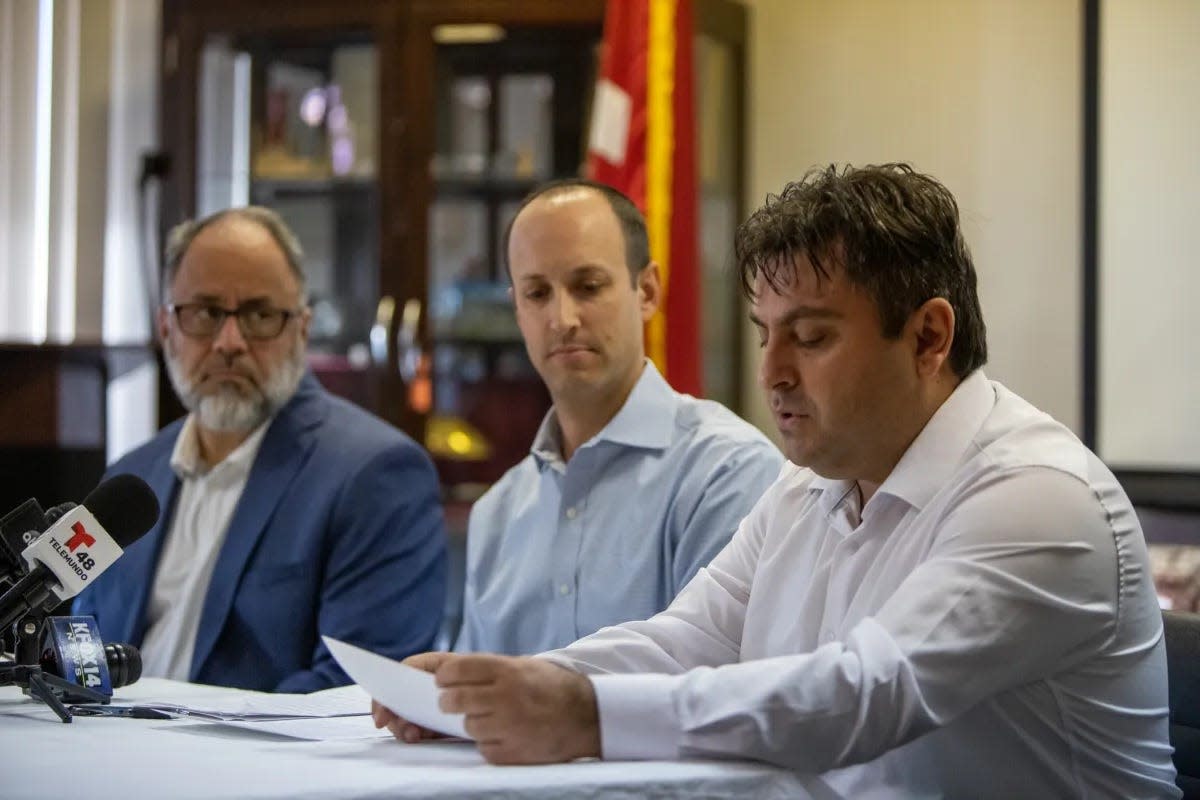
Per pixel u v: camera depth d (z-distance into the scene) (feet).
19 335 14.88
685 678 4.32
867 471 4.97
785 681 4.23
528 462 7.82
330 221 14.37
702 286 13.70
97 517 5.38
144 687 6.27
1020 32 13.61
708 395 13.91
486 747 4.18
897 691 4.25
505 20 13.78
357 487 8.09
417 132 13.94
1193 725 5.28
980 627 4.39
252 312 8.29
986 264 13.66
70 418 11.25
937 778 4.66
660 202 12.41
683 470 7.22
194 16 14.30
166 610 8.11
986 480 4.66
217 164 14.40
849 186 4.80
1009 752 4.66
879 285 4.70
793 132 14.40
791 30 14.40
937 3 13.91
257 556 8.00
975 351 4.95
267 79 14.38
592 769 4.08
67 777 3.97
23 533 5.51
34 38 14.94
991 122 13.70
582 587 7.27
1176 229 11.84
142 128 15.23
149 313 14.20
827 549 5.22
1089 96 12.12
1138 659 4.75
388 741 4.64
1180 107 11.83
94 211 15.15
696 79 13.65
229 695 5.95
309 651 7.95
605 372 7.39
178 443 8.43
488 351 14.23
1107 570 4.61
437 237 14.17
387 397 13.99
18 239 14.89
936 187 4.88
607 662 5.25
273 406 8.29
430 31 13.91
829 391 4.74
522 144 14.15
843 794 4.59
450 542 12.38
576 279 7.41
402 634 8.06
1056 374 13.41
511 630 7.47
